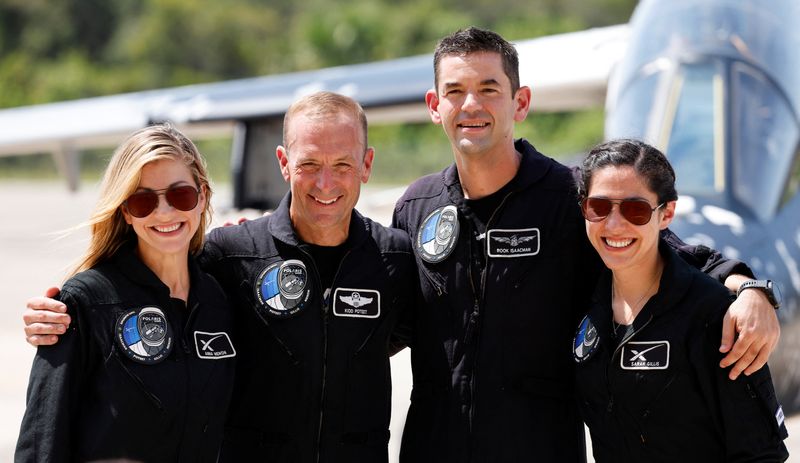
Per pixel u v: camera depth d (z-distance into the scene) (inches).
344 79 1046.4
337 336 330.3
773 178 547.8
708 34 616.4
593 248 335.9
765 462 297.1
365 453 335.0
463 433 331.6
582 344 317.4
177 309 310.3
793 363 494.3
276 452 329.1
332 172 321.1
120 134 1164.5
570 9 6171.3
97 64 5334.6
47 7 5354.3
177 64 5290.4
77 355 295.9
